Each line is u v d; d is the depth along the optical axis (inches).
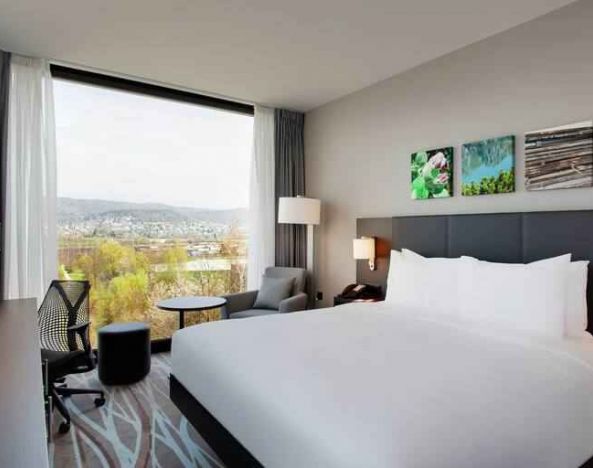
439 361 69.9
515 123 116.7
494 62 121.6
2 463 26.5
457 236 128.0
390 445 44.6
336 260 182.4
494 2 104.0
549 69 109.1
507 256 114.7
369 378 62.0
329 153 185.5
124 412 110.2
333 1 103.4
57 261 140.1
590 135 100.8
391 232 151.9
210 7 105.7
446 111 135.4
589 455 63.1
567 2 104.3
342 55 135.4
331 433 48.5
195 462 87.0
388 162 156.6
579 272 93.8
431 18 111.9
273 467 56.7
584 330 92.6
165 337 171.8
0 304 96.0
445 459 44.3
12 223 132.4
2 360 51.0
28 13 108.3
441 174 135.6
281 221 173.8
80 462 86.7
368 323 99.9
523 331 90.0
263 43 126.2
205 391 80.0
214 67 144.6
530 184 112.5
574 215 101.0
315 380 61.8
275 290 164.4
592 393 65.5
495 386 59.5
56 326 112.7
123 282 162.4
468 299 104.9
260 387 63.1
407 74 148.6
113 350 129.0
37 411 35.6
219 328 95.3
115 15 109.6
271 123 191.0
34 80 135.5
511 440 50.2
